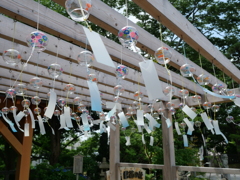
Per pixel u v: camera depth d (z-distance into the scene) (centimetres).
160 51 135
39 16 174
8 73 305
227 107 762
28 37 133
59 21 188
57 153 808
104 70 269
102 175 705
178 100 414
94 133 957
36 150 977
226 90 240
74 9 86
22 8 164
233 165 886
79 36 201
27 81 323
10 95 257
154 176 616
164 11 153
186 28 178
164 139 409
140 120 213
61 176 617
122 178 451
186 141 269
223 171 333
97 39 78
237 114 755
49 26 179
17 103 431
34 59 245
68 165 844
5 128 424
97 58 74
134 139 602
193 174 571
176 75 332
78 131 911
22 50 234
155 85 78
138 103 309
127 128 638
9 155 786
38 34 133
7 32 187
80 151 989
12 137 429
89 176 750
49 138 909
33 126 257
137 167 439
